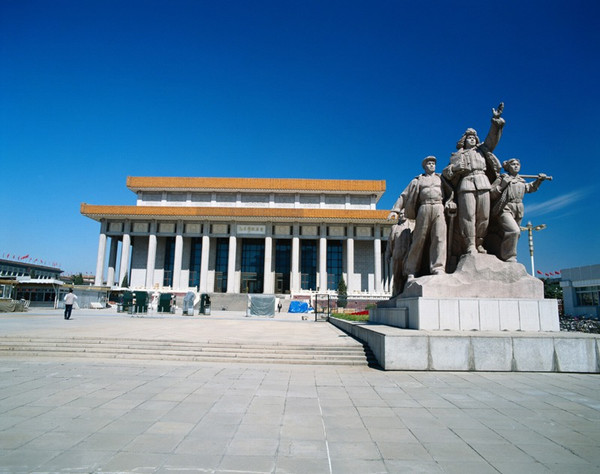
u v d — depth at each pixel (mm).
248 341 11438
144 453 4020
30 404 5773
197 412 5449
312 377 8008
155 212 63500
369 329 10664
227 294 55969
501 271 10133
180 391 6664
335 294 59406
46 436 4461
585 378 7887
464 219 10586
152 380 7535
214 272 68625
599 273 32406
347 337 13352
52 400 6000
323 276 64562
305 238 66562
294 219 64250
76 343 11219
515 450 4199
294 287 64062
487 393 6676
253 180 70250
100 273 64250
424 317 9766
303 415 5383
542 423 5090
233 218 64312
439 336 8719
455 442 4426
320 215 63438
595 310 32375
